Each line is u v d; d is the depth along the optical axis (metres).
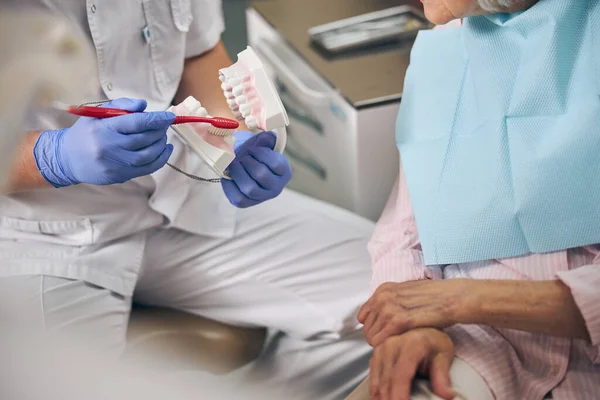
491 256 1.03
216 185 1.36
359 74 1.60
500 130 1.01
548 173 0.97
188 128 1.06
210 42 1.37
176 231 1.35
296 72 1.72
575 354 1.00
